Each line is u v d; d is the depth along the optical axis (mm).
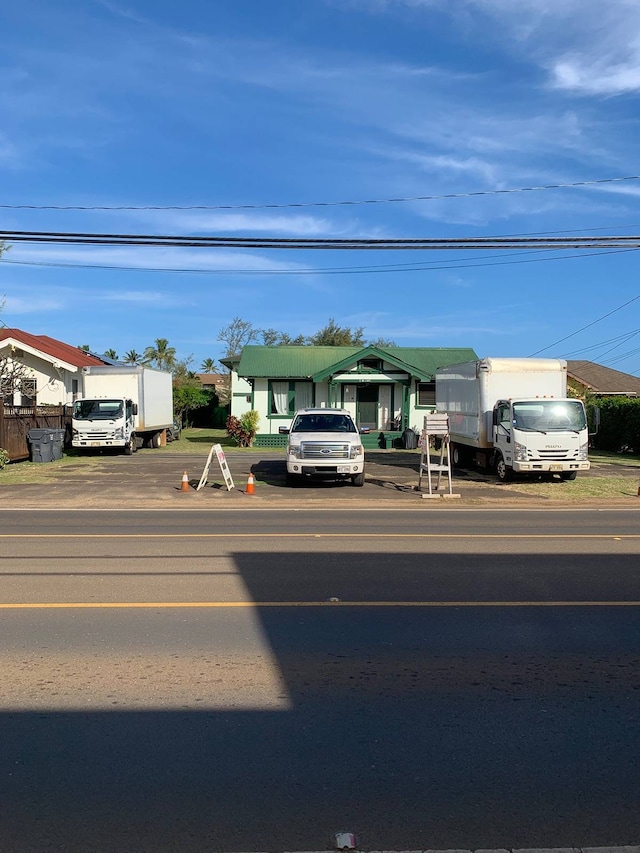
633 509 14867
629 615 6680
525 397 19984
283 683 4969
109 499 15852
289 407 33719
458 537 10953
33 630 6098
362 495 16719
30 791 3576
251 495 16562
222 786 3627
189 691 4812
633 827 3320
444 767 3834
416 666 5328
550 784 3676
